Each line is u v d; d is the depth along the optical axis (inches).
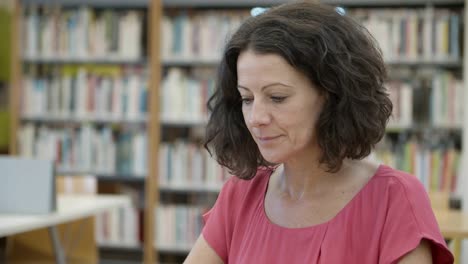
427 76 147.1
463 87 138.8
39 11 164.6
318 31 35.4
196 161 152.9
